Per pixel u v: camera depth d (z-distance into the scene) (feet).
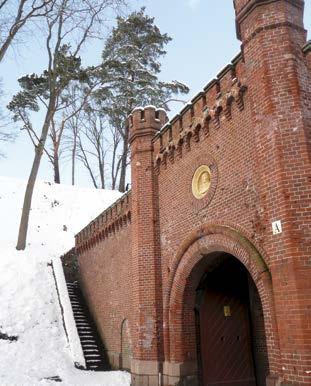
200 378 44.32
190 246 43.14
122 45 119.85
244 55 35.14
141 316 47.21
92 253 74.69
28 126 91.35
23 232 80.53
